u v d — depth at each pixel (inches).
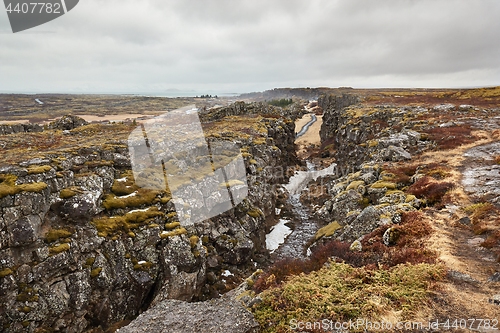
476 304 378.9
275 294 435.2
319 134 3855.8
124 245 745.0
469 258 491.8
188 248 797.2
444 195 753.0
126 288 710.5
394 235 588.1
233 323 374.6
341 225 869.2
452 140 1311.5
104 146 970.7
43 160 771.4
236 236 1007.0
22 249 617.6
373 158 1323.8
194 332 359.9
